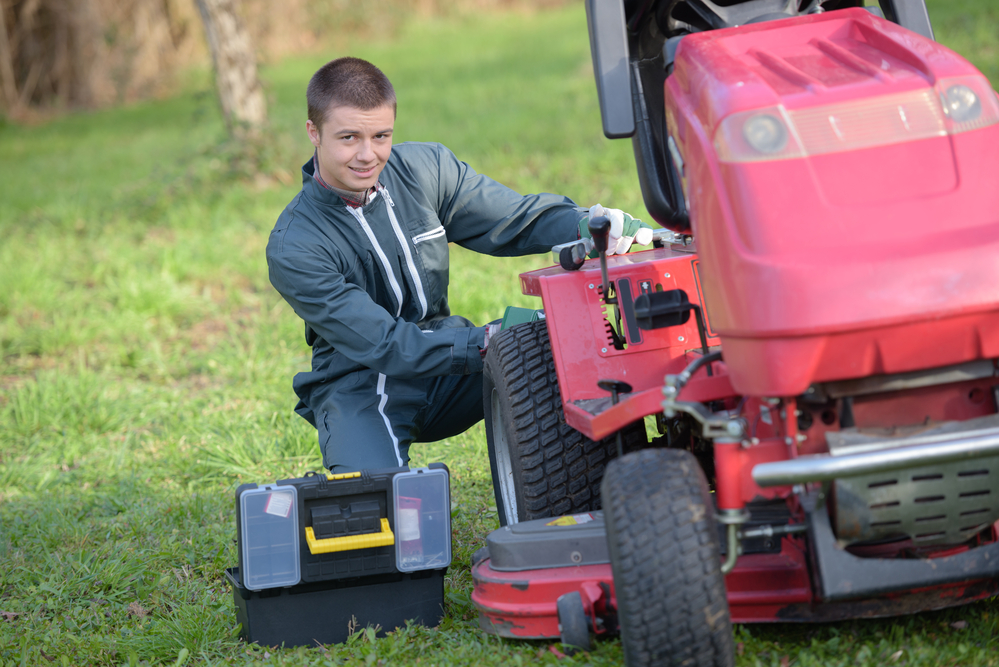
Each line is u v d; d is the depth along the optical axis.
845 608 3.86
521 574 4.17
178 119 30.98
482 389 5.67
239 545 4.40
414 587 4.67
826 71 3.77
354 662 4.26
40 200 18.39
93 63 41.69
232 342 10.50
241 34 18.22
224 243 13.94
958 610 4.15
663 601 3.38
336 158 5.09
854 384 3.47
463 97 24.52
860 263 3.25
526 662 4.05
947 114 3.50
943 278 3.24
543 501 4.61
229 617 4.91
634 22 4.82
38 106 41.09
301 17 48.47
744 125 3.51
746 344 3.38
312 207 5.39
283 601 4.54
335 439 5.37
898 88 3.54
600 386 4.10
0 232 16.17
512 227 5.77
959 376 3.48
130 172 20.66
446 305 5.93
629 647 3.48
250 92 18.31
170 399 9.07
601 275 4.56
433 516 4.60
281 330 10.22
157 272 12.59
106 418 8.65
